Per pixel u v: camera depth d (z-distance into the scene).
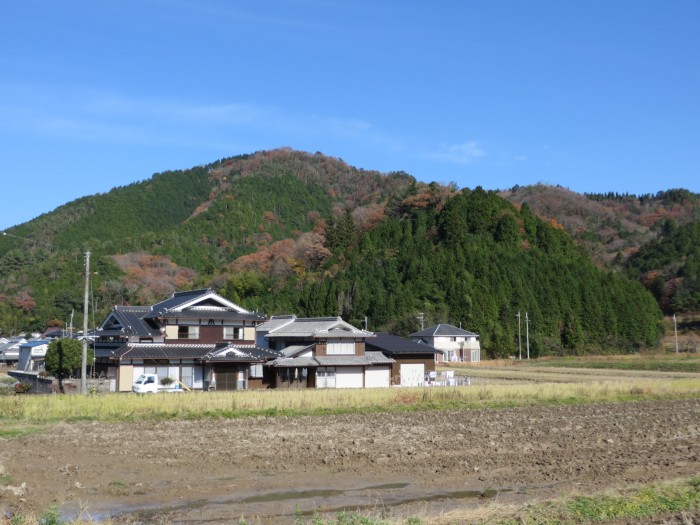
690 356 99.56
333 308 105.31
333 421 32.41
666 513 15.18
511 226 130.62
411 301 104.06
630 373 68.38
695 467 22.14
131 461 22.56
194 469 21.59
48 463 21.88
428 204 142.75
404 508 17.33
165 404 34.62
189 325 53.84
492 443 26.83
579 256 137.25
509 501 18.03
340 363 57.06
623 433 29.80
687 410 38.50
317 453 24.36
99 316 110.12
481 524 14.12
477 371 72.88
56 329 107.19
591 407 39.78
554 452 25.19
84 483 19.38
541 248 133.00
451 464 22.78
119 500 17.78
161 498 18.05
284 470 21.67
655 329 116.44
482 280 110.81
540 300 109.94
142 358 50.09
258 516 16.36
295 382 55.66
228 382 52.56
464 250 120.75
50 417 31.78
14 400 33.94
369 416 34.59
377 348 61.84
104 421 31.33
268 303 111.25
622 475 21.00
